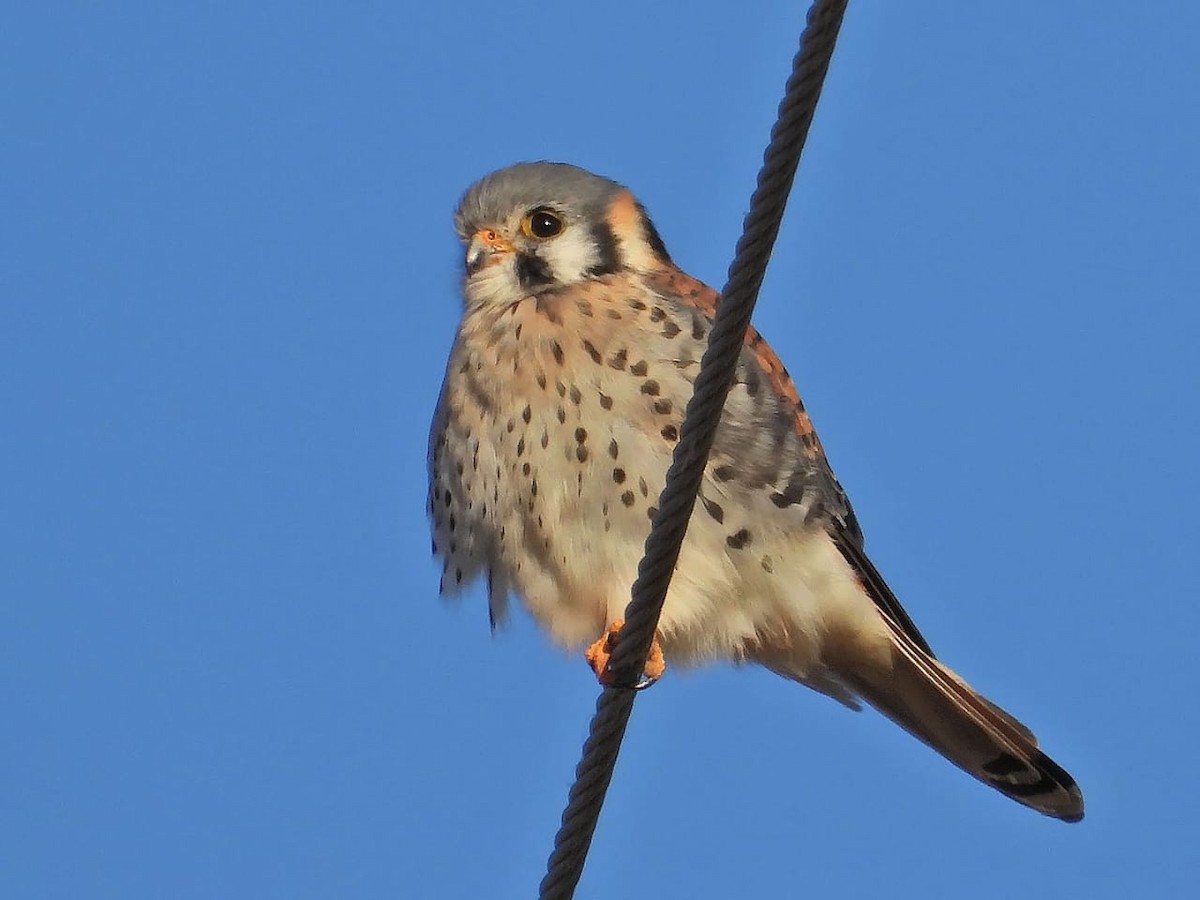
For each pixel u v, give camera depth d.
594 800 8.66
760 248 7.46
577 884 8.81
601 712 8.62
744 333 7.75
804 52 6.99
